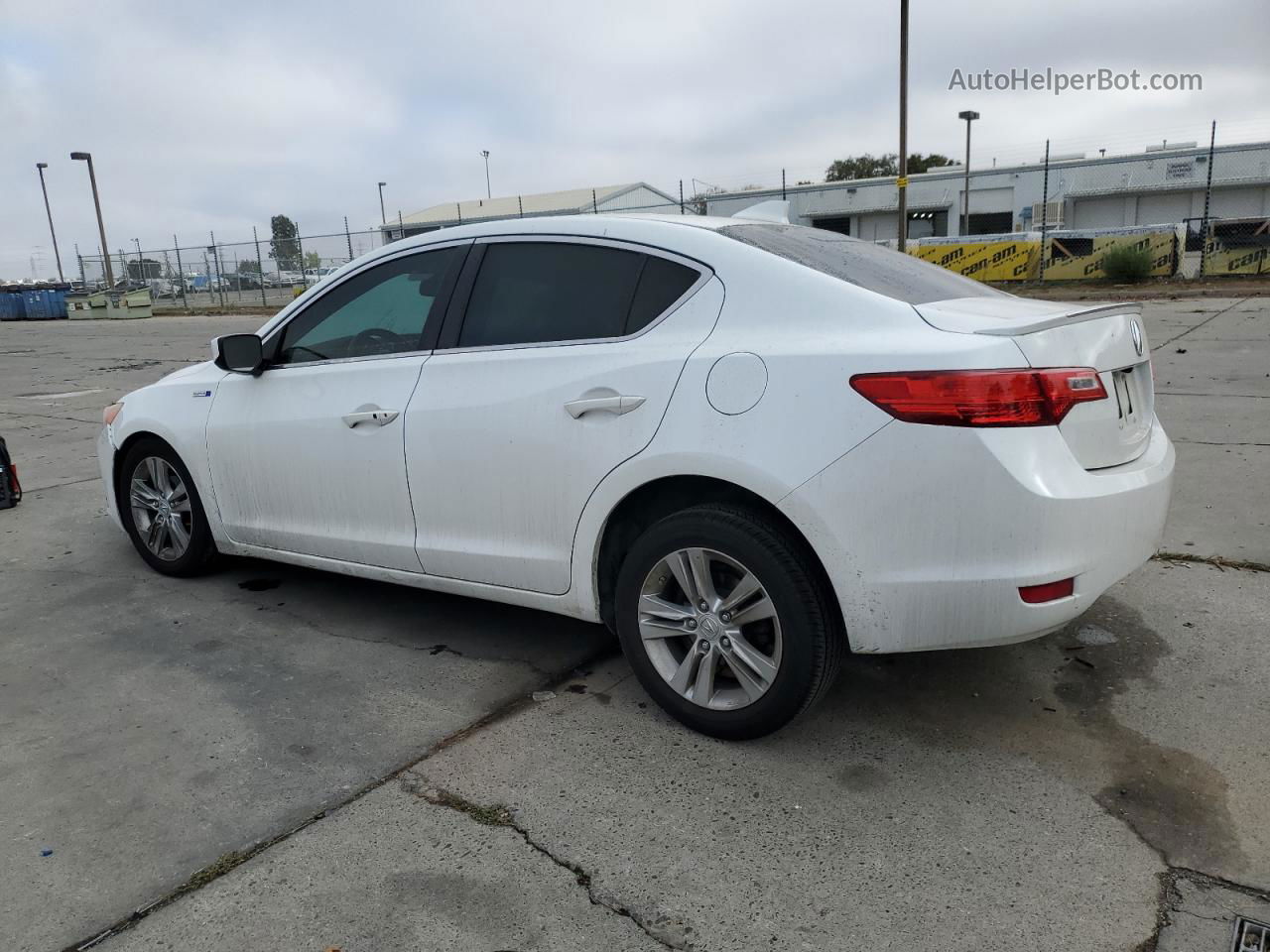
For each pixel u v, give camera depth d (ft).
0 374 48.01
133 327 91.09
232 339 12.51
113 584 14.75
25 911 7.27
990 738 9.34
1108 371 8.71
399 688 10.90
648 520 10.00
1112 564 8.38
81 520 18.61
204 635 12.64
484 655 11.75
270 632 12.68
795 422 8.29
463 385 10.56
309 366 12.34
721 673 9.70
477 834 8.07
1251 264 74.64
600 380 9.45
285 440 12.33
